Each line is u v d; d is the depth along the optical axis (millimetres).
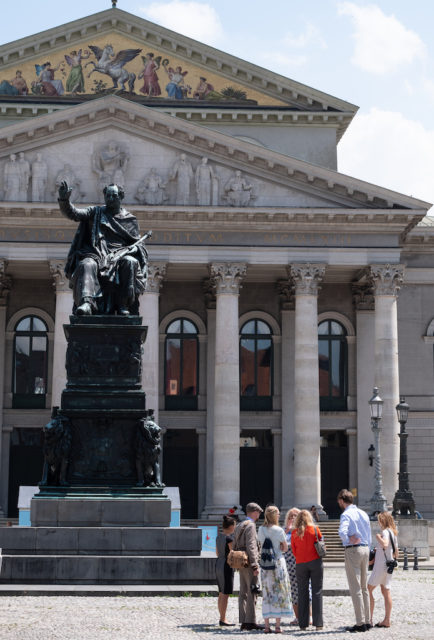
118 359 20938
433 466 68000
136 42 72000
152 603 19656
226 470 59719
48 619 17547
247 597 18578
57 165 60844
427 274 69500
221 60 71938
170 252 61000
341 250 61625
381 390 60812
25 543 20328
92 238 21812
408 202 61281
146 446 20609
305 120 72750
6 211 59688
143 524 20547
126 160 61000
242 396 68500
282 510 65625
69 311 60250
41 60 71188
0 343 67125
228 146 61094
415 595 28000
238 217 60906
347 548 18984
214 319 67812
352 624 19859
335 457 68062
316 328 61281
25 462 67000
